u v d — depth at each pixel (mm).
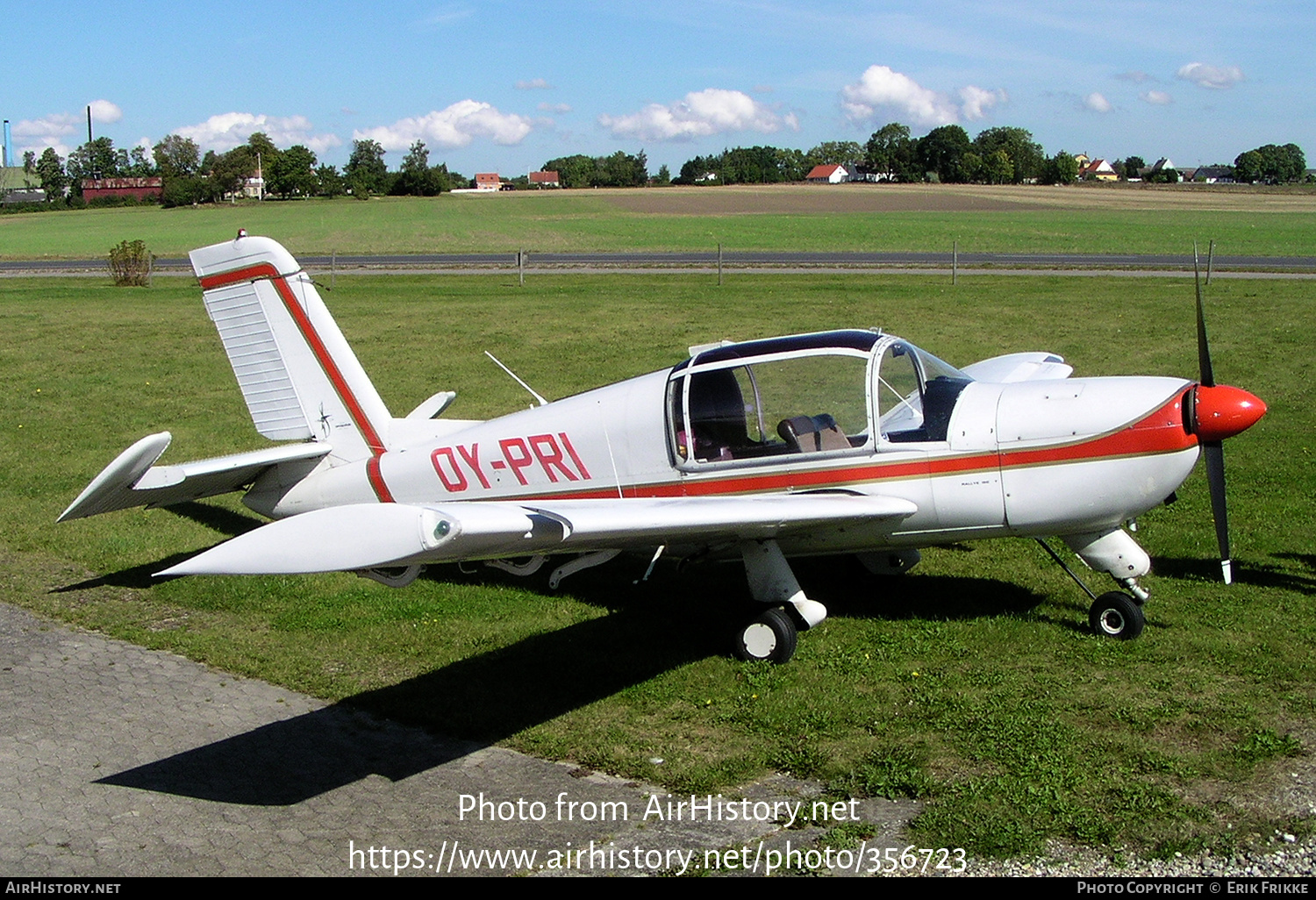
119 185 125938
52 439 11703
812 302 21125
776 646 5617
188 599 6906
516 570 6262
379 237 51500
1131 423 5559
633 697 5297
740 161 173750
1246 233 44719
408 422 7223
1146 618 6066
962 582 6910
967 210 71250
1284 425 10984
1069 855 3764
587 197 99812
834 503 5652
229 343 7566
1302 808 3994
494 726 5023
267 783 4523
